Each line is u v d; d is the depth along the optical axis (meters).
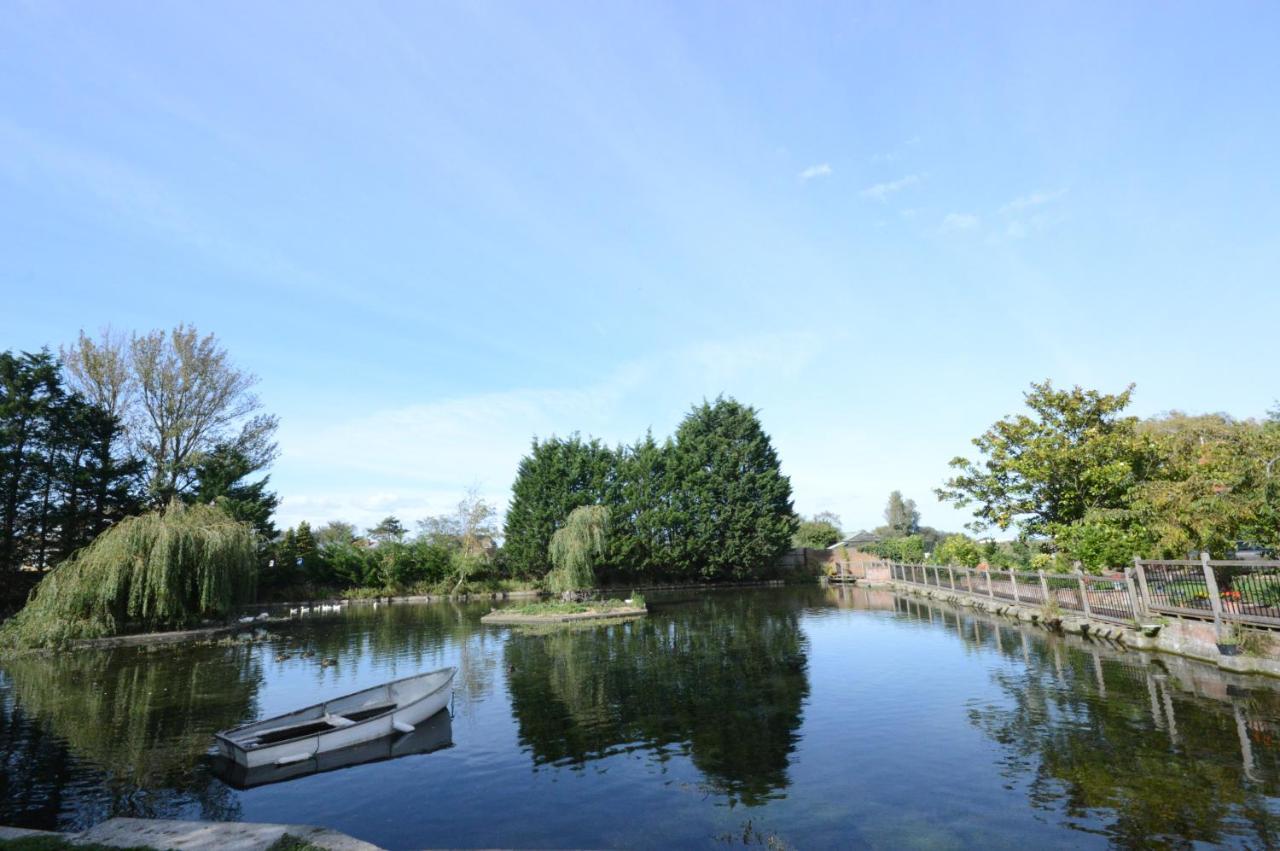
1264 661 12.84
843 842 7.02
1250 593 13.88
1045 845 6.61
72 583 26.66
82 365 38.44
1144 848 6.39
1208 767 8.33
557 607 34.66
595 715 13.17
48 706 15.72
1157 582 16.70
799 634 23.56
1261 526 16.66
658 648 21.70
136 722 14.07
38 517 35.09
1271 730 9.59
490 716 13.56
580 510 42.03
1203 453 20.92
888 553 54.44
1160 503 17.31
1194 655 14.75
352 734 11.89
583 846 7.35
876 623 26.06
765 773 9.31
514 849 7.40
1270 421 28.19
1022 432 24.64
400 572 50.59
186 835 6.84
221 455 42.50
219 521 31.80
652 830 7.64
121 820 7.33
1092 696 12.20
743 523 52.91
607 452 56.81
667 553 52.28
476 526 56.50
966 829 7.11
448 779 9.95
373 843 7.78
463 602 46.97
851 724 11.48
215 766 11.02
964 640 20.33
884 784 8.61
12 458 33.59
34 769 10.95
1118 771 8.42
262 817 8.75
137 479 39.22
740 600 41.03
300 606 42.41
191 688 17.67
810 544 74.31
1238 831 6.60
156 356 40.38
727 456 54.44
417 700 13.21
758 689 14.67
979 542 30.89
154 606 28.73
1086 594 19.72
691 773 9.51
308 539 51.91
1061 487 23.48
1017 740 9.99
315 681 18.27
